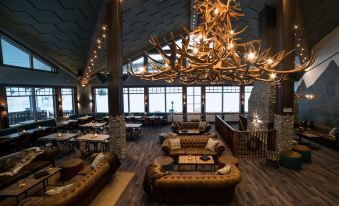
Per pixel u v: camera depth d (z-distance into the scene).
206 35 3.24
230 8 3.23
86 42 9.65
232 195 4.38
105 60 12.52
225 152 7.75
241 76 3.11
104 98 15.08
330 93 8.96
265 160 6.87
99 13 7.36
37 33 8.71
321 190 4.90
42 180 4.48
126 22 9.54
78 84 13.94
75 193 3.60
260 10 8.37
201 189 4.17
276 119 7.22
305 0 6.92
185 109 14.31
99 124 10.29
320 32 8.90
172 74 3.30
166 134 9.09
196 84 14.04
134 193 4.90
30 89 10.62
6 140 7.42
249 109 10.63
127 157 7.37
